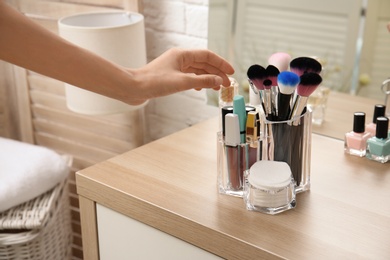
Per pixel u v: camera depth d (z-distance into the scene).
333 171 1.00
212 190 0.93
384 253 0.77
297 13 1.17
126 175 0.98
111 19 1.48
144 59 1.40
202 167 1.01
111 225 0.98
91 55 0.80
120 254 0.98
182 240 0.88
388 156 1.03
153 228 0.91
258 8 1.22
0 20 0.74
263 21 1.22
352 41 1.13
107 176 0.97
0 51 0.76
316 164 1.03
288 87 0.85
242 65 1.29
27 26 0.76
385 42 1.09
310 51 1.18
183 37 1.42
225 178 0.92
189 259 0.88
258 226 0.83
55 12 1.61
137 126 1.57
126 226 0.95
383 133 1.02
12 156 1.50
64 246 1.57
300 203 0.89
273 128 0.90
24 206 1.40
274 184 0.85
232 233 0.81
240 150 0.90
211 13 1.31
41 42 0.76
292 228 0.83
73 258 1.92
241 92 1.31
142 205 0.90
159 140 1.13
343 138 1.13
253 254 0.79
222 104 1.03
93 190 0.97
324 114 1.18
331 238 0.80
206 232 0.83
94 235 1.01
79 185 0.99
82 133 1.72
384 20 1.08
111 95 0.82
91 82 0.80
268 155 0.93
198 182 0.96
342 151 1.08
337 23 1.13
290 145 0.91
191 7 1.38
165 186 0.94
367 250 0.77
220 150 0.91
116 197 0.94
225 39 1.30
